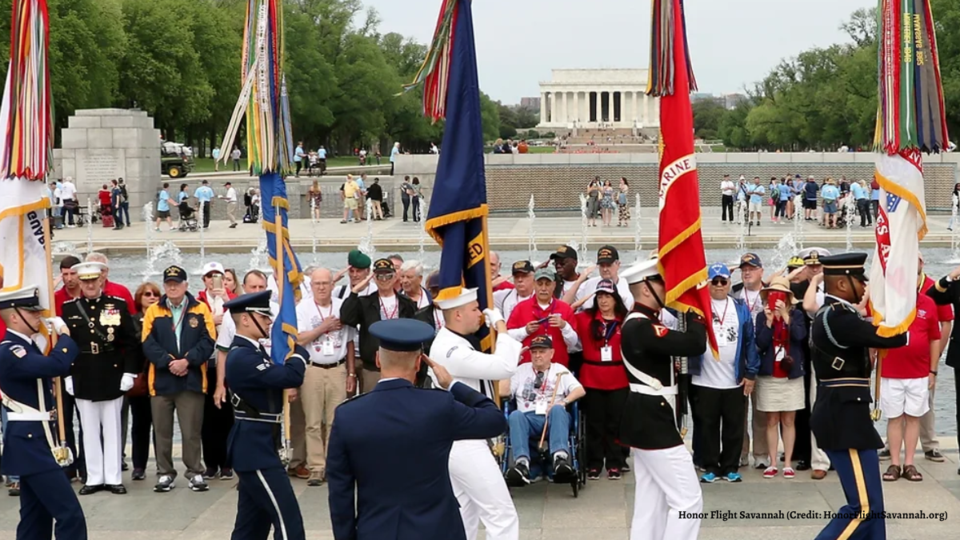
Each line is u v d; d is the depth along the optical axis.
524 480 10.65
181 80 77.56
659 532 8.55
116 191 48.16
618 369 11.34
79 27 62.12
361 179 53.53
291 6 91.50
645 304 8.49
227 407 11.84
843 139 98.31
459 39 8.87
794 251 37.78
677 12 8.85
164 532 10.10
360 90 102.25
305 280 12.14
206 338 11.36
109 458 11.38
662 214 8.62
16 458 8.70
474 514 8.45
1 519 10.66
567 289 12.60
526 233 43.88
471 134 8.85
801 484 11.16
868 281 8.95
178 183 54.97
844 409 8.42
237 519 8.71
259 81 9.84
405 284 12.02
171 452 11.48
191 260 38.25
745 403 11.27
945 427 15.23
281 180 9.98
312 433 11.58
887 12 8.78
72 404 11.76
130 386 11.38
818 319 8.56
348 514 6.48
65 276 11.61
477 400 6.92
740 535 9.62
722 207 48.78
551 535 9.73
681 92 8.76
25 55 10.02
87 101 64.50
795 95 103.81
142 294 11.92
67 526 8.77
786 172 56.75
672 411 8.41
